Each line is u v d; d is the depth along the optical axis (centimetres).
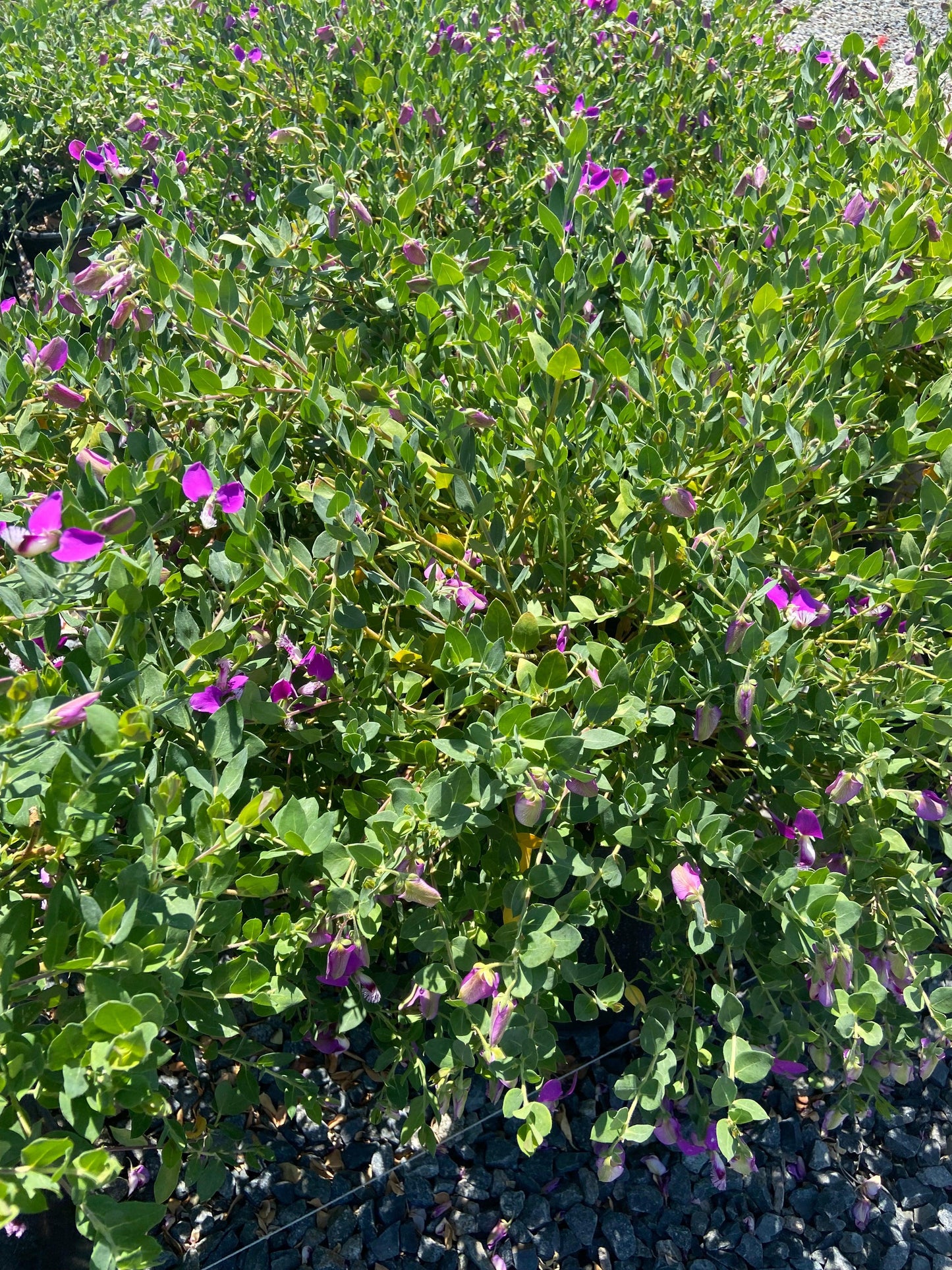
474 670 40
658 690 43
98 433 42
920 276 56
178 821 35
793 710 44
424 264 55
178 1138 38
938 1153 53
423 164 78
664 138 91
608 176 68
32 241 120
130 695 37
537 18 110
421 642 47
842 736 44
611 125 90
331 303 64
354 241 58
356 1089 53
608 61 100
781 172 73
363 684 44
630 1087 41
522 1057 40
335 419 49
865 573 46
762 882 42
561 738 36
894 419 55
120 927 30
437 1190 50
